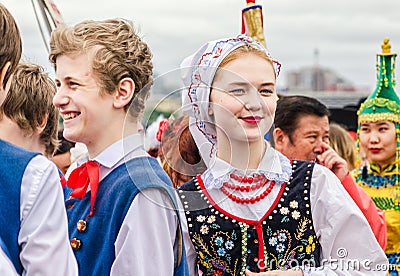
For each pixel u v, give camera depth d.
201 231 2.54
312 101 3.65
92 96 2.36
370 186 4.33
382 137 4.27
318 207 2.56
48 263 2.01
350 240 2.53
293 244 2.54
